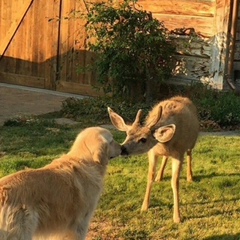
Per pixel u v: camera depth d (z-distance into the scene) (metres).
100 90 14.09
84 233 5.31
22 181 4.79
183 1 12.91
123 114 11.73
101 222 6.52
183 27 12.97
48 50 15.50
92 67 13.06
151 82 12.84
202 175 8.24
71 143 9.67
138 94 12.92
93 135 5.37
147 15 12.58
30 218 4.71
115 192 7.39
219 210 6.99
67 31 15.05
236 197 7.42
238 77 13.11
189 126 7.10
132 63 12.38
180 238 6.18
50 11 15.34
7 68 16.39
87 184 5.25
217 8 12.49
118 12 12.32
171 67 12.99
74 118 11.93
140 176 7.97
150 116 7.16
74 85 15.02
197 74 12.91
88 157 5.31
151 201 7.17
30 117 11.65
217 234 6.29
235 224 6.57
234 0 12.41
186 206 7.07
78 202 5.16
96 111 12.00
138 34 12.16
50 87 15.55
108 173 8.08
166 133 6.34
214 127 11.30
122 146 6.36
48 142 9.68
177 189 6.72
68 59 15.09
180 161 6.84
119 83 12.66
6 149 9.15
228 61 12.62
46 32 15.49
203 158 9.05
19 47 16.08
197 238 6.20
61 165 5.20
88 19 12.70
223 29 12.48
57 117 11.99
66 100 12.62
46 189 4.89
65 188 5.04
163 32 12.66
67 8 15.01
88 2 13.45
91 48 12.68
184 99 7.76
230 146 9.88
